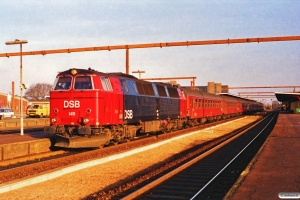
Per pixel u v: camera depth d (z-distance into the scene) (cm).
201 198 950
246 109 8538
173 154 1891
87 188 1082
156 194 985
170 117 3039
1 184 1035
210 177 1217
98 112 1808
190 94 3741
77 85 1836
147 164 1548
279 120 4656
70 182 1154
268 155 1608
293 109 8100
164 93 2898
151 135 2906
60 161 1531
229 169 1396
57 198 962
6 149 1656
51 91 1873
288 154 1639
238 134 2875
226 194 921
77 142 1819
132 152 1812
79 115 1816
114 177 1259
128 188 1062
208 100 4578
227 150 1977
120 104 2052
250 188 983
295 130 3061
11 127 3806
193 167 1420
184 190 1036
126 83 2181
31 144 1820
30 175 1190
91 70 1880
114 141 2088
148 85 2559
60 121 1842
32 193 1005
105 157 1555
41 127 3809
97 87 1817
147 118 2500
